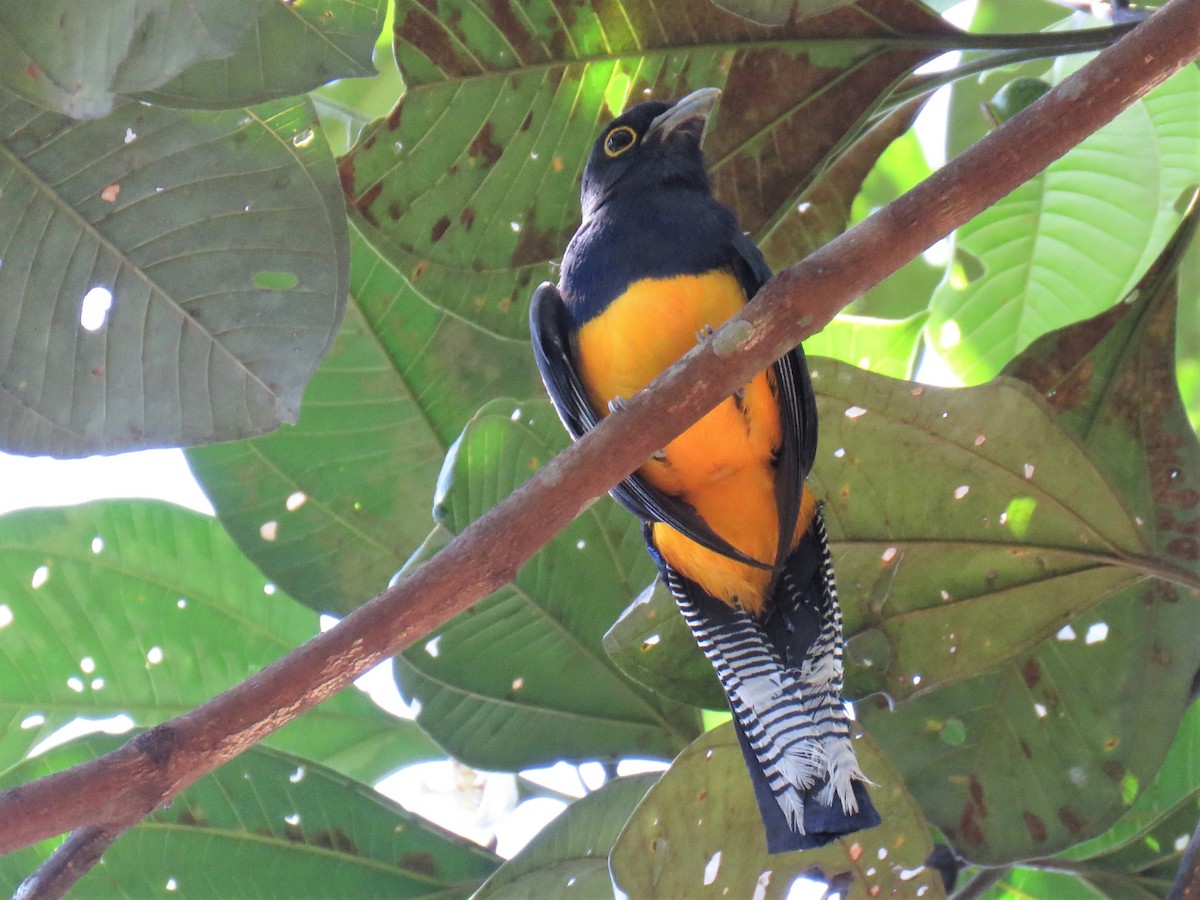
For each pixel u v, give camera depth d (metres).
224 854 7.80
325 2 5.93
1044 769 7.72
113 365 6.52
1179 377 10.94
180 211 6.49
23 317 6.48
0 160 6.35
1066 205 10.55
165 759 5.23
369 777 9.27
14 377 6.48
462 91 7.34
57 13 5.24
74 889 7.61
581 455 5.61
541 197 7.73
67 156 6.36
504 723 8.20
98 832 5.42
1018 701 7.81
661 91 7.64
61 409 6.49
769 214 8.12
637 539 8.13
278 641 9.06
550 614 8.09
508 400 8.00
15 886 7.55
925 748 7.87
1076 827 7.61
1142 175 10.39
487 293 8.06
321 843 7.84
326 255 6.55
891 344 9.80
